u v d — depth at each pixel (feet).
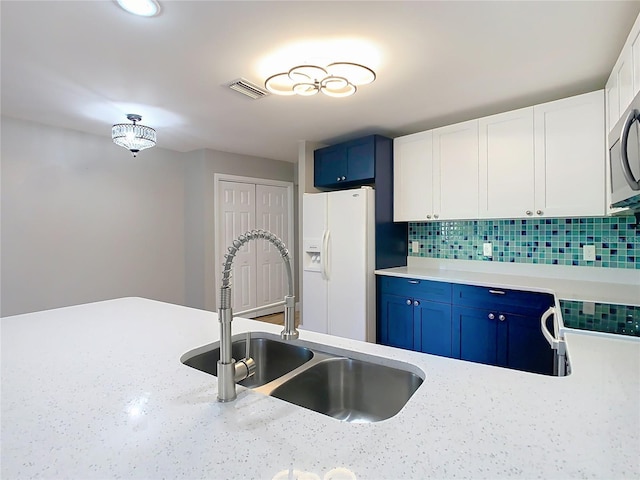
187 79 7.43
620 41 5.92
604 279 8.43
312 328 11.88
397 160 11.34
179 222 14.64
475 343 8.82
